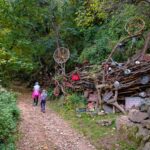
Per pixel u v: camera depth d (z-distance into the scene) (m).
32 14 26.25
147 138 10.96
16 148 10.59
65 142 11.92
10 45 24.16
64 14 26.72
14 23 24.98
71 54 25.02
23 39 24.69
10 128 10.79
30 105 18.66
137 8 17.47
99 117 14.89
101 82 16.66
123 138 11.93
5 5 24.30
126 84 15.91
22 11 25.75
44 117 15.34
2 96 13.84
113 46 20.34
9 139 10.38
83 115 15.48
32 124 13.53
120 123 12.70
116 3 16.59
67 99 17.62
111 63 17.31
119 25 21.59
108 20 23.61
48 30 26.95
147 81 15.75
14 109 13.25
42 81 25.91
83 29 25.78
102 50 21.16
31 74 26.45
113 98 15.66
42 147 11.09
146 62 16.14
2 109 11.38
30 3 25.80
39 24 26.67
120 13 19.20
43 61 26.41
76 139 12.40
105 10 17.61
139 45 18.69
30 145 11.11
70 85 19.03
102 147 11.66
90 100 16.67
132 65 16.33
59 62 22.84
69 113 16.30
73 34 26.52
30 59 24.97
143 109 12.41
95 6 17.92
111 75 16.64
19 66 23.19
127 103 15.47
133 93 15.92
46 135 12.38
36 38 26.44
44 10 26.44
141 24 18.70
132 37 18.47
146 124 11.69
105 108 15.66
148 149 10.45
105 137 12.35
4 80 23.69
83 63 21.95
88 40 25.34
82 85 18.12
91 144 12.01
